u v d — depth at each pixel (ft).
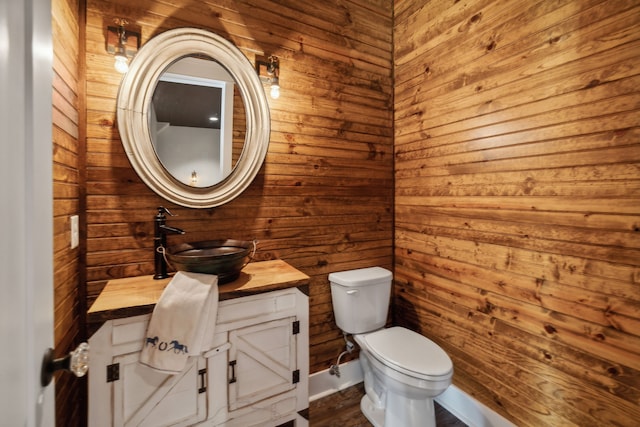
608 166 3.66
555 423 4.21
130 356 3.38
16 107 1.47
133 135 4.36
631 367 3.50
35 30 1.67
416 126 6.53
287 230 5.78
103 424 3.26
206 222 5.02
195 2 4.83
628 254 3.51
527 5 4.47
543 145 4.31
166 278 4.38
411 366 4.50
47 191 1.86
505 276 4.84
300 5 5.84
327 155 6.21
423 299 6.42
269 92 5.51
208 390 3.77
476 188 5.28
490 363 5.08
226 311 3.87
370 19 6.77
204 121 4.90
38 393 1.66
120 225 4.40
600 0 3.72
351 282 5.79
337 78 6.31
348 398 6.10
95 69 4.19
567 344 4.08
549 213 4.26
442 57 5.88
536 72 4.37
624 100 3.52
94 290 4.24
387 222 7.09
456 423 5.42
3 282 1.32
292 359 4.40
